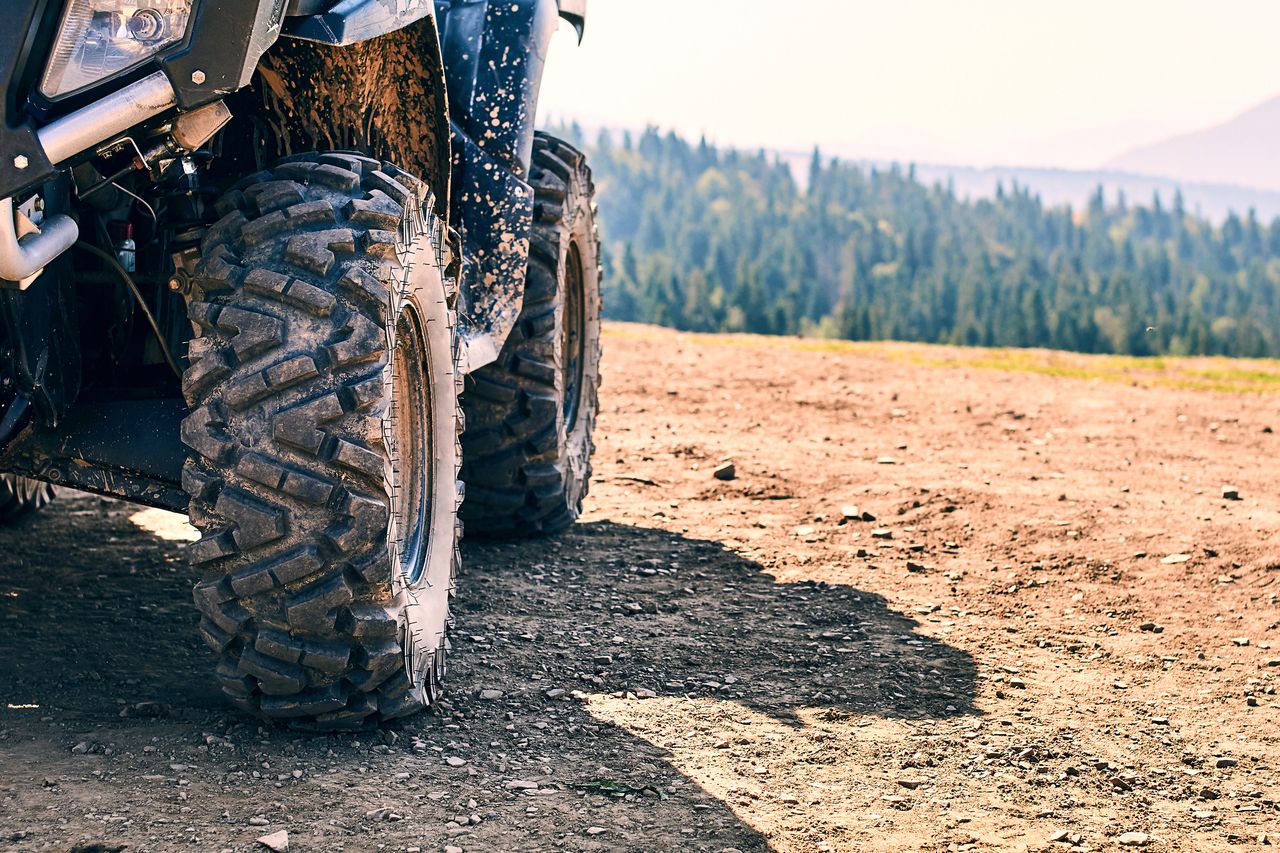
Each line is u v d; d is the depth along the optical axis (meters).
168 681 4.11
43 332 3.62
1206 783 3.83
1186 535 6.98
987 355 24.73
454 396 4.21
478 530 6.25
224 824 3.08
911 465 8.94
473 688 4.23
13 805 3.11
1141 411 12.59
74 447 3.79
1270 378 21.31
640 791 3.48
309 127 4.17
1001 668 4.83
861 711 4.29
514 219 5.18
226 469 3.37
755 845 3.20
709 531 6.84
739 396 12.30
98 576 5.38
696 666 4.66
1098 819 3.52
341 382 3.39
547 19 5.47
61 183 3.52
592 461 8.66
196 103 3.21
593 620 5.15
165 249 4.03
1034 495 7.92
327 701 3.53
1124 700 4.55
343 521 3.38
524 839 3.13
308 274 3.45
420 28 4.15
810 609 5.50
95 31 3.17
